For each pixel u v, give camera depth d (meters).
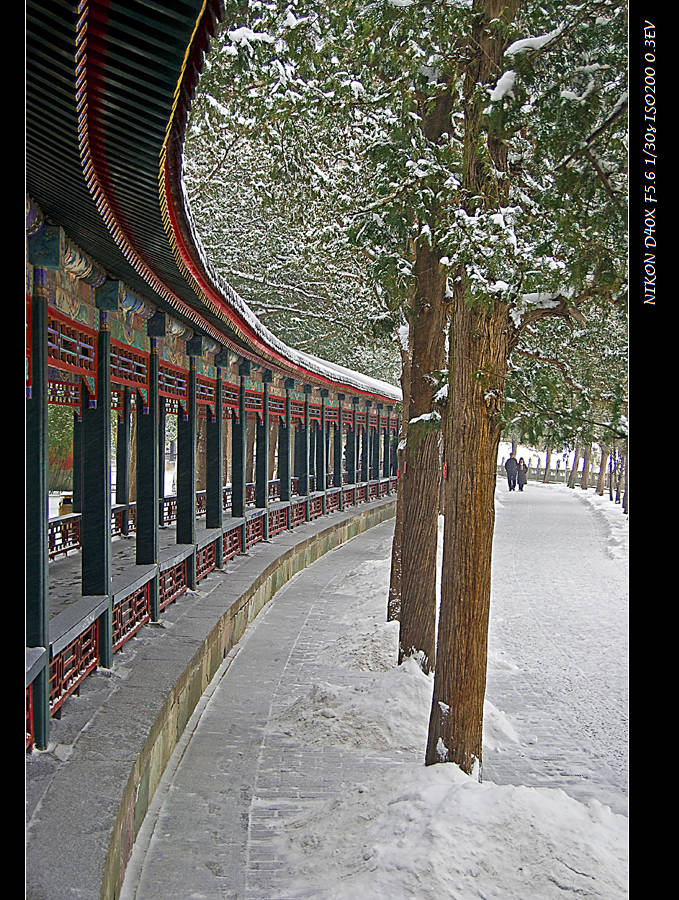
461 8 6.48
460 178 7.02
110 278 8.07
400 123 7.03
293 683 10.60
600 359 9.36
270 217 21.16
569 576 19.41
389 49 7.46
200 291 8.77
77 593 9.19
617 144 6.20
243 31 9.66
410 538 10.52
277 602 15.95
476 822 5.33
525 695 10.87
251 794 7.23
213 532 14.30
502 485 51.91
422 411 10.48
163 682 7.84
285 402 20.75
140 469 10.12
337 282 20.42
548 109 6.34
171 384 11.53
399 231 7.64
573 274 6.20
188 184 19.22
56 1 3.22
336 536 24.28
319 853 5.86
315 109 10.66
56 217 6.22
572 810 5.55
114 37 3.64
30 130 4.60
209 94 11.80
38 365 5.86
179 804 6.96
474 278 5.95
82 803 5.11
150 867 5.86
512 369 8.22
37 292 5.94
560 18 6.93
